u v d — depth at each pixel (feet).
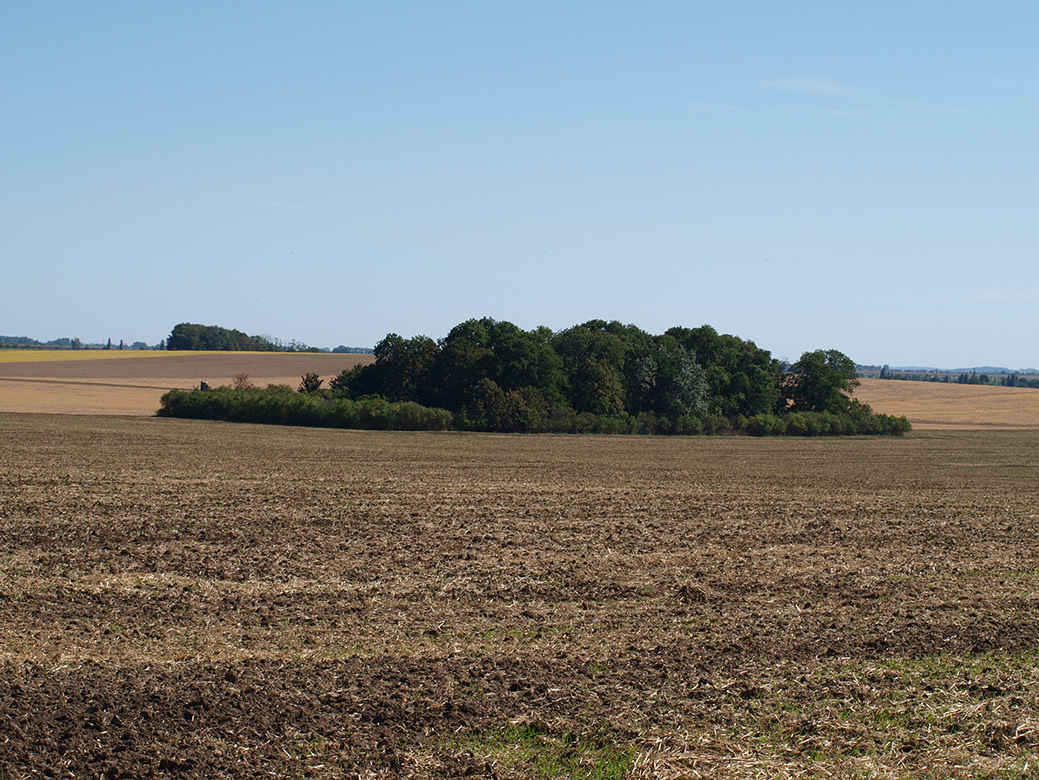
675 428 262.88
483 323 315.17
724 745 29.78
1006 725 31.60
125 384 362.12
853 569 60.59
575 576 56.39
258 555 60.95
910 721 32.24
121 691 33.55
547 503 93.91
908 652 40.52
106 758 28.19
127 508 81.46
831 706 33.55
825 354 323.78
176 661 37.29
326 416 241.76
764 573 58.65
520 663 37.91
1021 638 42.88
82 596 47.93
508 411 246.88
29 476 105.50
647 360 285.64
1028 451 212.84
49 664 36.32
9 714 31.14
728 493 109.60
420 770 28.04
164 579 52.60
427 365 286.05
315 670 36.50
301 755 28.81
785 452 201.05
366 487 105.40
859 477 140.56
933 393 442.91
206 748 29.09
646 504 95.20
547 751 29.50
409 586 52.47
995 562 64.18
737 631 43.70
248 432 208.33
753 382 302.04
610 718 32.12
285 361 462.19
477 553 63.67
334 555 61.57
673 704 33.60
